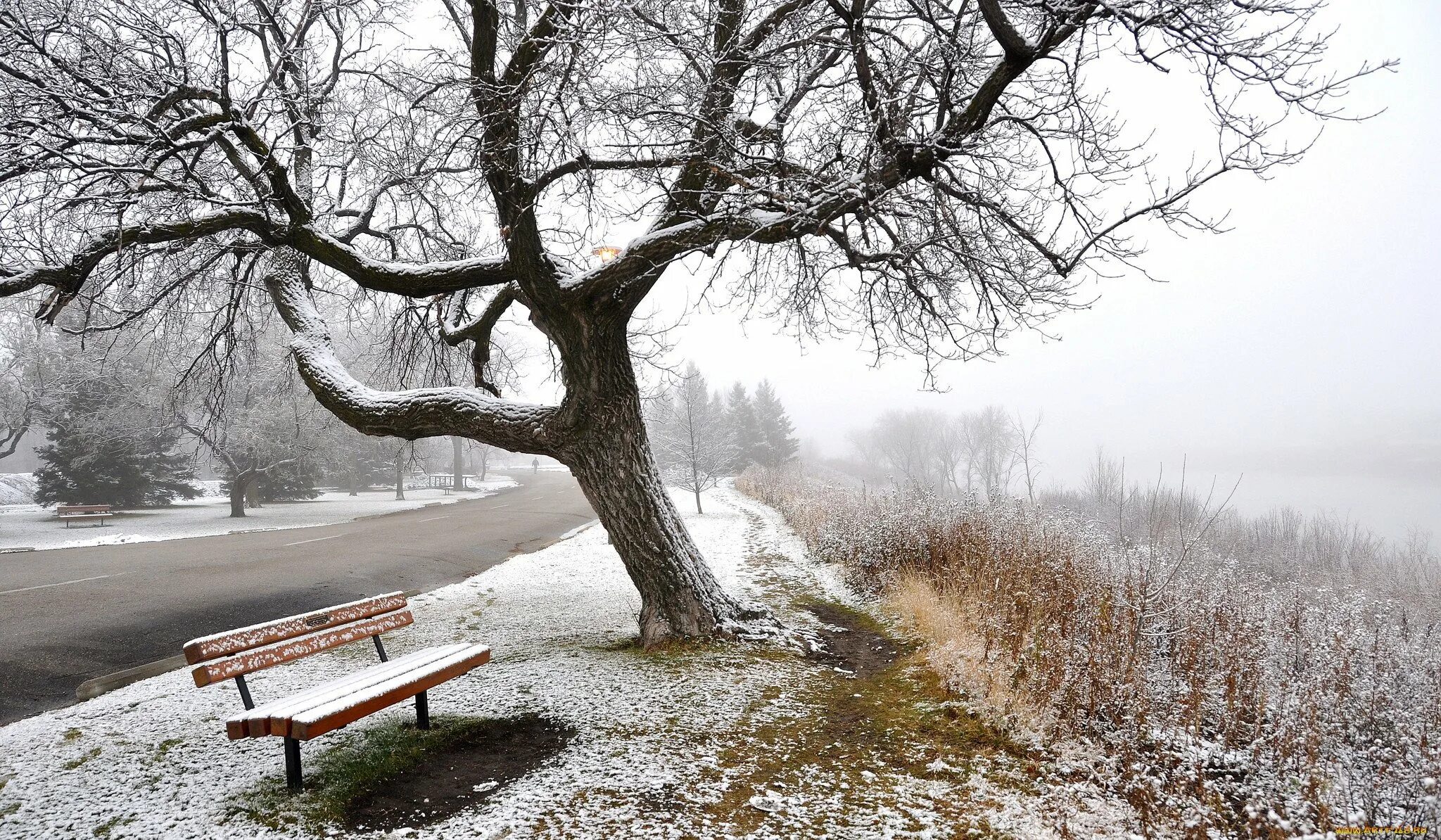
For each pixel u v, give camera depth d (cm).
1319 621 493
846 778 383
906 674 579
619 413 636
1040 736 432
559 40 448
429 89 587
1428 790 303
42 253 567
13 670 610
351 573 1119
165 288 730
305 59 735
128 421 2131
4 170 523
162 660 664
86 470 2509
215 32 612
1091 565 668
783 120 566
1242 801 357
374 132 733
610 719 462
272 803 351
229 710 500
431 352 1018
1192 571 600
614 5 445
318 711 348
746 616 684
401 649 668
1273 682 434
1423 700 394
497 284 649
